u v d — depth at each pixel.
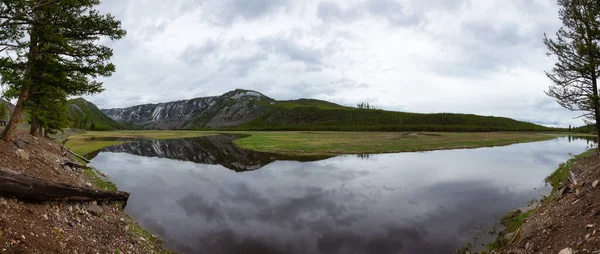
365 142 73.06
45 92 17.64
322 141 77.12
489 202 20.39
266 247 13.97
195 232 15.50
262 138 91.31
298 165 39.78
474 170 34.28
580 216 10.05
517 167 36.22
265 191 24.72
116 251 10.36
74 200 11.84
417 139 84.62
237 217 18.06
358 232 15.79
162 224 16.28
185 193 23.41
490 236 14.33
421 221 17.20
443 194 23.20
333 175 31.88
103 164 36.53
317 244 14.33
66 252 8.42
